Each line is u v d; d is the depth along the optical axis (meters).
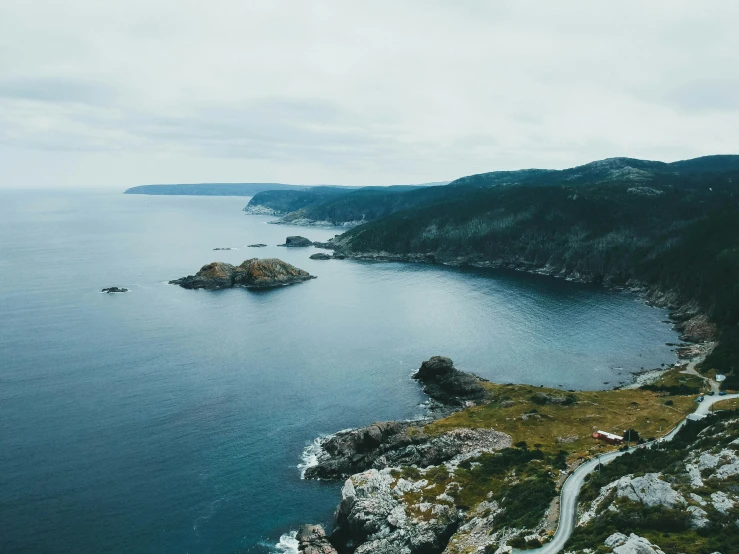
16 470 95.81
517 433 106.19
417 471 93.94
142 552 76.94
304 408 127.06
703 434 83.00
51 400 126.00
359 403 130.75
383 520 80.19
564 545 58.91
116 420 116.69
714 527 53.97
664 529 55.34
